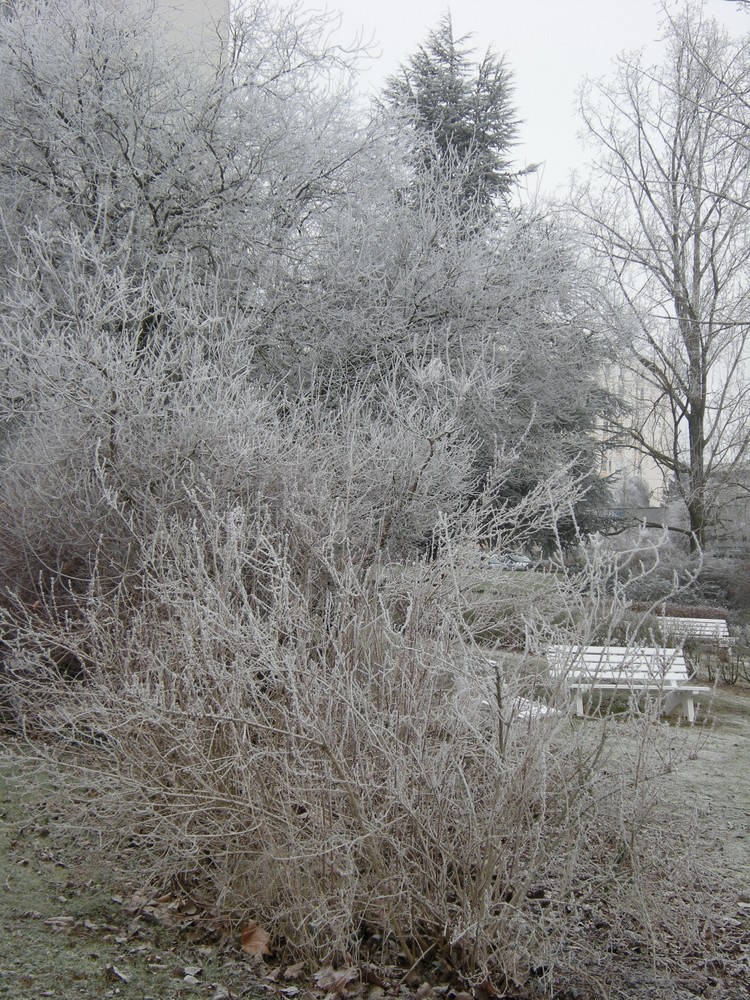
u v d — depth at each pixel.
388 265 10.59
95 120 9.37
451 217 10.70
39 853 4.75
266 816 4.03
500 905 3.78
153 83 9.67
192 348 7.40
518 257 11.27
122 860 4.61
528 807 3.85
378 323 9.89
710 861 5.13
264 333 9.56
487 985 3.80
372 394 9.10
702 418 22.83
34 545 6.68
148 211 9.49
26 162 9.58
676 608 14.48
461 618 4.16
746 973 4.18
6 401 7.62
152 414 6.27
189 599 4.74
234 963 3.94
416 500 6.87
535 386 11.23
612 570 4.26
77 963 3.74
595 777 3.88
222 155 9.76
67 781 5.04
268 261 9.73
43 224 9.22
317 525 5.93
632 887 4.01
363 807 3.82
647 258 22.48
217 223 9.48
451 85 19.08
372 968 3.87
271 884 4.06
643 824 4.10
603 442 18.77
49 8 9.62
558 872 4.02
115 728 4.37
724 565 20.95
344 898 3.81
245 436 6.45
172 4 11.74
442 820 3.86
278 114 9.95
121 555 6.30
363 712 3.98
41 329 7.56
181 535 5.71
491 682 3.86
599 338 12.41
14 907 4.16
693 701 9.98
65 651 5.96
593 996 3.88
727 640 12.90
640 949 4.28
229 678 3.97
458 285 10.35
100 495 6.31
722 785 6.92
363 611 4.45
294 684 3.72
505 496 11.51
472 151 12.73
